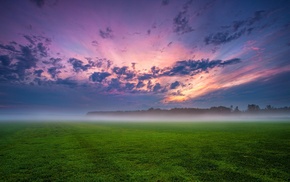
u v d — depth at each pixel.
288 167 15.41
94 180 12.54
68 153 21.25
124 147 25.20
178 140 32.19
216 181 12.30
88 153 21.27
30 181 12.41
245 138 34.03
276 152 21.45
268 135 38.44
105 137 37.09
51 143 28.78
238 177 13.01
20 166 15.83
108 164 16.55
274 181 12.25
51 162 17.19
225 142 29.39
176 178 12.86
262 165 15.98
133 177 13.12
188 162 17.16
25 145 26.81
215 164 16.42
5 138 35.09
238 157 19.03
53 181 12.41
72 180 12.56
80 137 37.06
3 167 15.54
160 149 23.70
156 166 15.89
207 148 24.30
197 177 13.02
